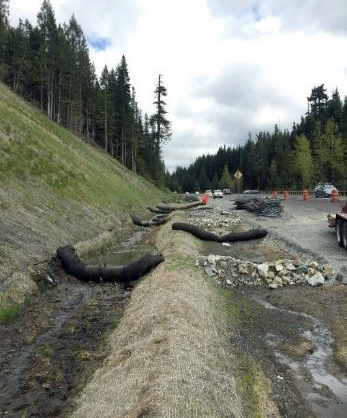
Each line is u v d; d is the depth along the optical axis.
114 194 29.72
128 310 9.04
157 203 44.97
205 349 6.42
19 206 14.50
